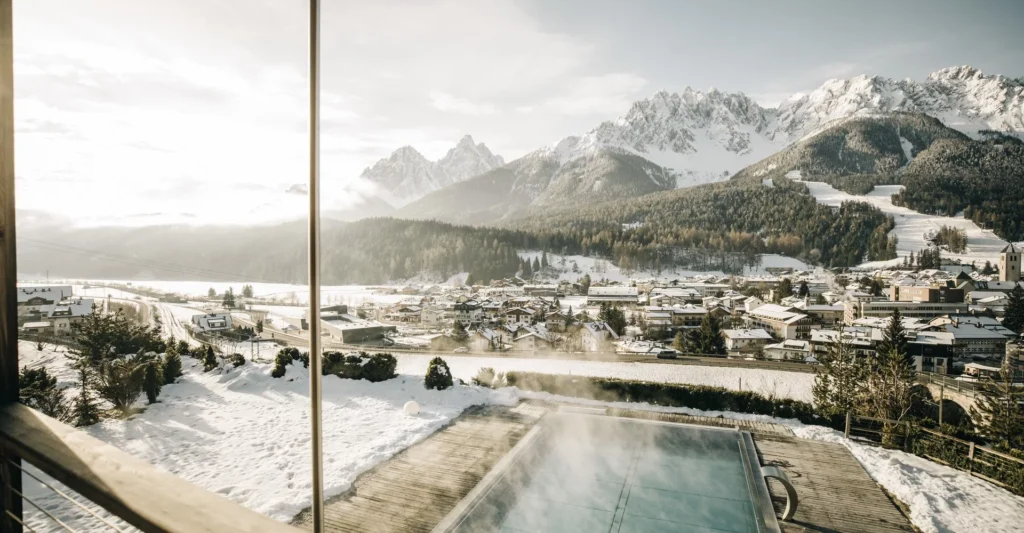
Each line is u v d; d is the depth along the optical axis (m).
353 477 10.56
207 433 14.30
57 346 41.88
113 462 1.53
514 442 12.79
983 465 11.05
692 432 13.80
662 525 9.20
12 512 1.83
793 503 8.90
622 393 17.19
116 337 26.11
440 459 11.59
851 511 9.26
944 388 22.56
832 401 20.62
